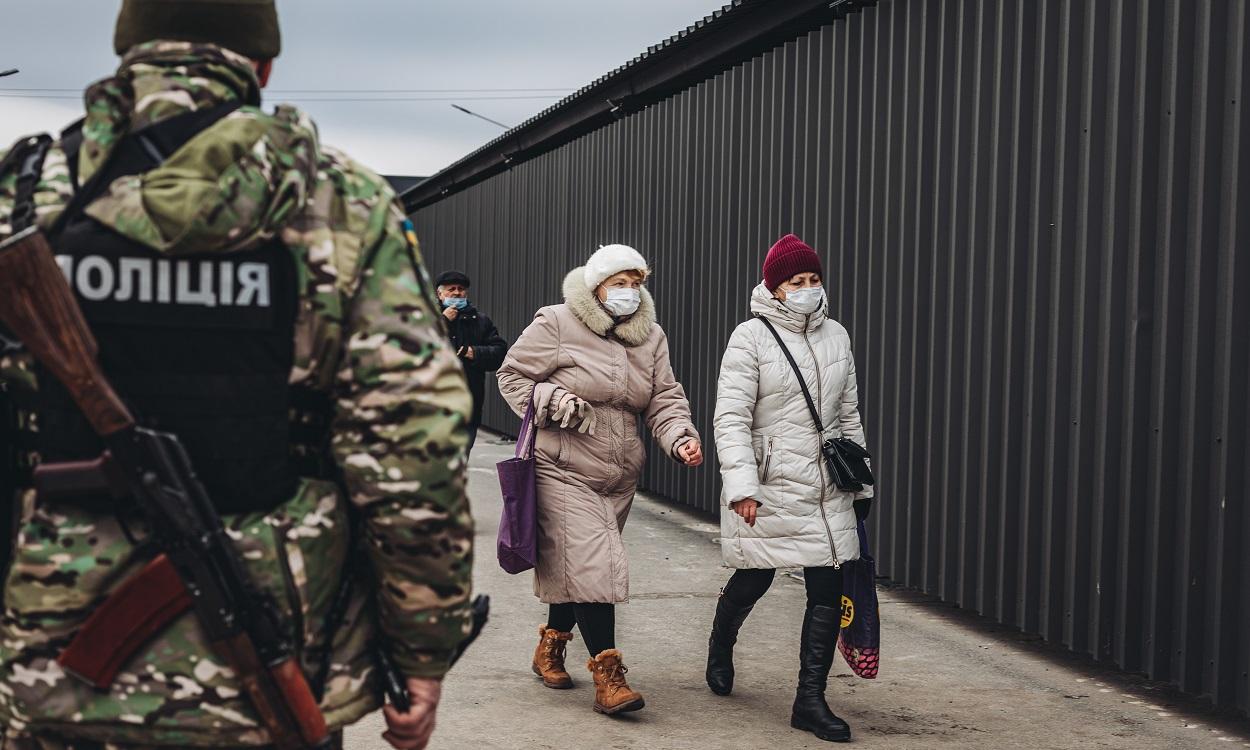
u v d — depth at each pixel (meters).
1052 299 5.49
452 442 1.57
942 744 4.36
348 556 1.65
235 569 1.52
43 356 1.46
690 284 10.20
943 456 6.46
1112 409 5.08
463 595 1.64
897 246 6.99
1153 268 4.90
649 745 4.30
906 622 6.24
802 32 8.36
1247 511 4.48
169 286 1.51
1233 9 4.50
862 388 7.39
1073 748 4.33
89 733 1.54
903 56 6.96
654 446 10.81
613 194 12.16
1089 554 5.28
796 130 8.30
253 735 1.55
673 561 7.79
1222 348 4.57
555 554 4.60
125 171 1.52
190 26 1.58
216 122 1.53
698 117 10.12
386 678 1.68
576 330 4.71
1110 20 5.12
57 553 1.51
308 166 1.55
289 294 1.54
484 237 17.58
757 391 4.52
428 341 1.59
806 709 4.45
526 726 4.49
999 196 5.89
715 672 4.95
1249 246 4.49
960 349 6.27
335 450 1.57
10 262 1.42
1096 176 5.19
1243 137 4.45
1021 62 5.70
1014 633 6.04
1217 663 4.56
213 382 1.52
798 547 4.42
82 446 1.51
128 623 1.51
